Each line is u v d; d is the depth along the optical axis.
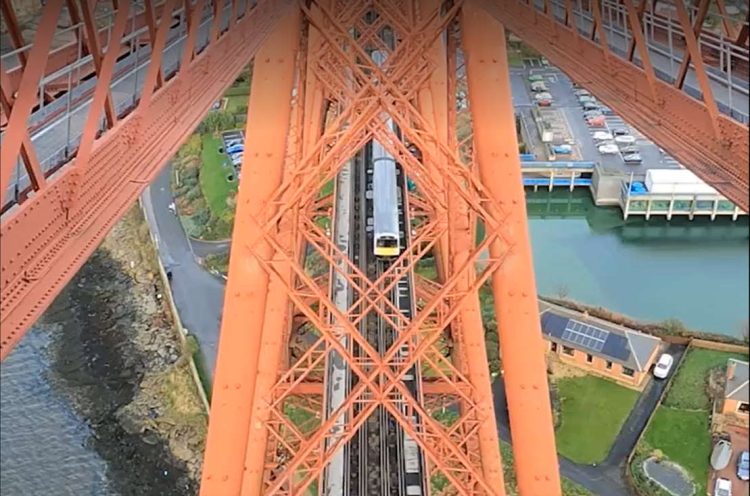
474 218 17.45
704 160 7.80
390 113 14.73
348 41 15.77
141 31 10.30
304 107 16.88
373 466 17.11
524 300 13.26
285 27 14.63
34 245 6.41
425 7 16.84
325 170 16.12
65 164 7.41
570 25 11.32
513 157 13.86
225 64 11.52
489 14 14.23
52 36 6.37
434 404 20.25
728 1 10.42
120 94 9.40
